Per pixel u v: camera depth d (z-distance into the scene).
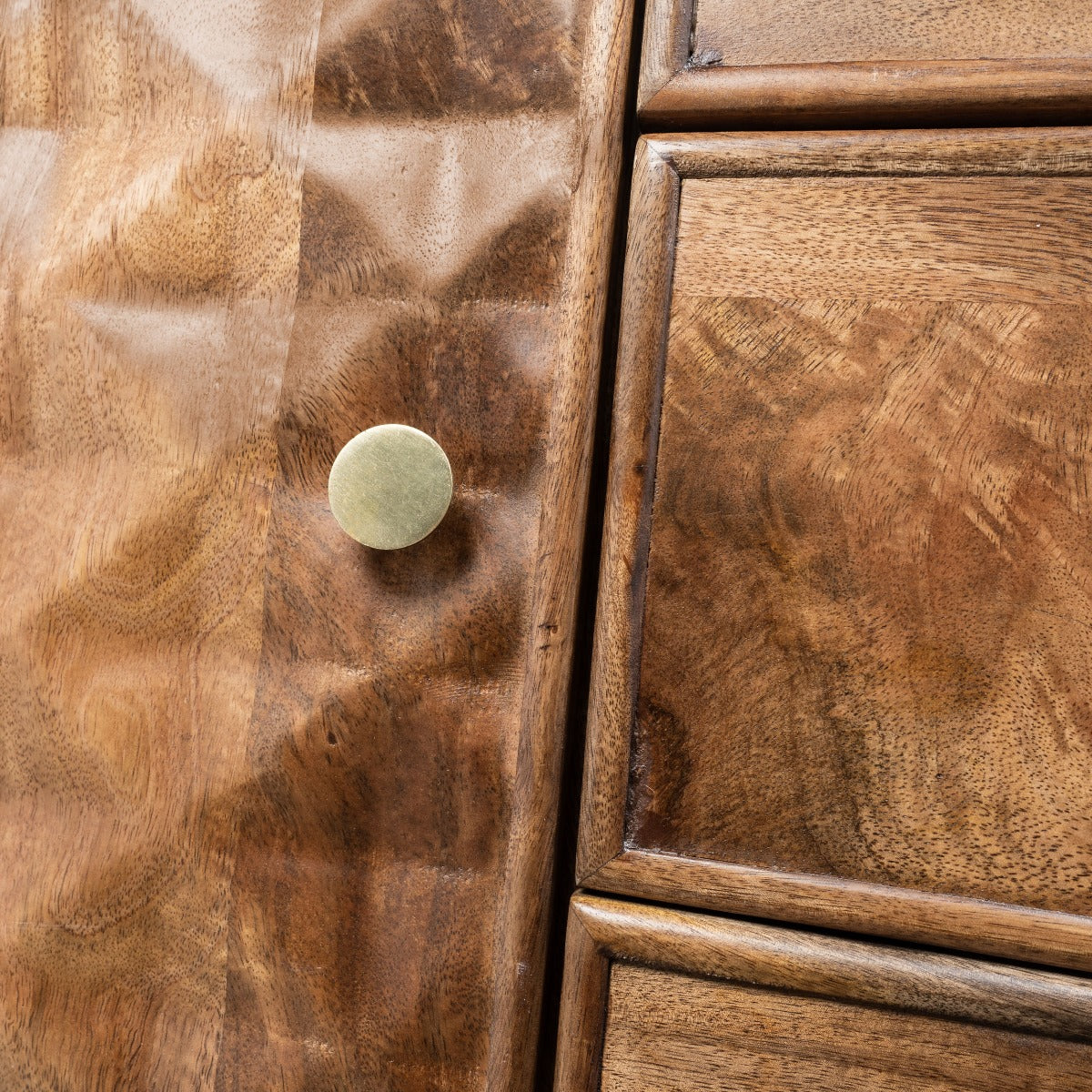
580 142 0.41
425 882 0.41
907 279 0.39
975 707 0.38
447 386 0.41
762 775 0.39
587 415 0.40
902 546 0.38
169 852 0.42
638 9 0.41
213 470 0.43
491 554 0.41
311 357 0.42
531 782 0.40
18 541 0.44
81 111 0.44
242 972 0.41
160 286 0.43
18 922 0.43
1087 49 0.38
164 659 0.43
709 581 0.39
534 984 0.40
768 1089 0.38
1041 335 0.38
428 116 0.42
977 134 0.38
